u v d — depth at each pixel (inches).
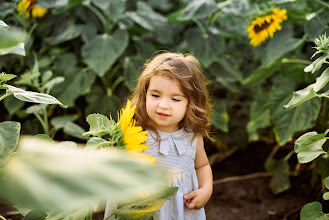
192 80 48.5
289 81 79.7
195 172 52.4
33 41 96.0
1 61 84.7
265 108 92.0
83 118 105.0
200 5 97.5
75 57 93.8
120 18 96.7
